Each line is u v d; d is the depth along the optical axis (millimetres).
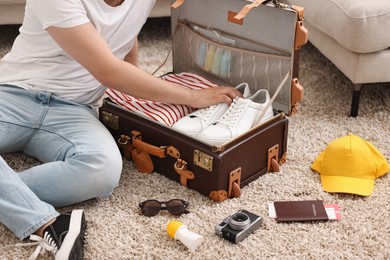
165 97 1801
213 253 1565
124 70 1701
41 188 1660
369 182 1839
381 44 2088
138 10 1846
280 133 1892
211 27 2037
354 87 2191
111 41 1819
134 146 1884
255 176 1854
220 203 1749
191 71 2201
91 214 1701
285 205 1729
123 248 1579
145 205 1699
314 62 2643
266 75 1966
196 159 1729
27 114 1783
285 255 1564
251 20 1910
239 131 1775
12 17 2607
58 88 1801
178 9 2113
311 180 1868
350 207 1749
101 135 1745
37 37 1765
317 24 2277
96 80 1852
